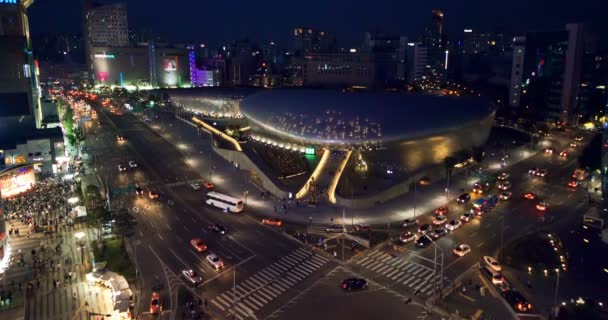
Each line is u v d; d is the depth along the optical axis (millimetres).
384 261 83812
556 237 91562
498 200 117125
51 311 68312
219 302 70688
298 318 66250
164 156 162625
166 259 84938
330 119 129750
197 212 109188
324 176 123875
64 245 90312
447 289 73625
